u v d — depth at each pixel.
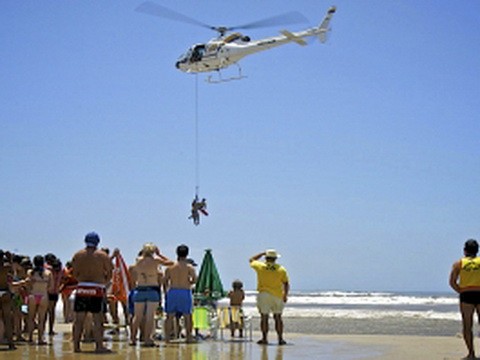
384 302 61.69
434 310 38.16
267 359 9.12
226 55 21.14
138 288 10.98
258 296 11.89
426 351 10.44
